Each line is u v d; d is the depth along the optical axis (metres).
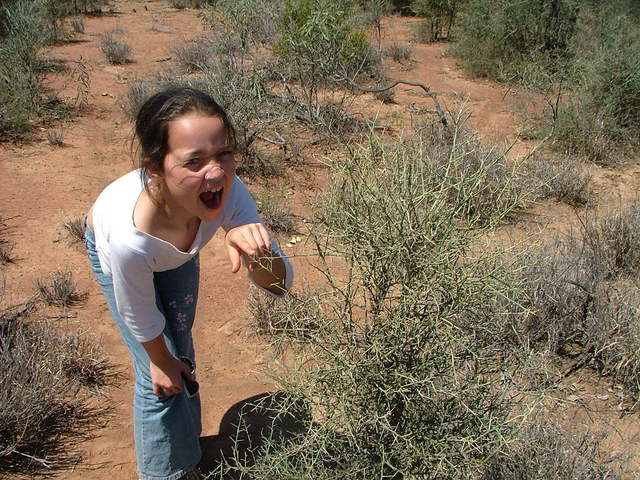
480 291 2.15
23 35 8.27
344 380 2.22
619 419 3.18
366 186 2.21
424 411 2.26
